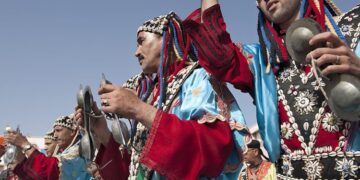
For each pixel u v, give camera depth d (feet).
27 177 16.51
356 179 5.25
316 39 4.80
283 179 5.93
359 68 4.77
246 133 7.00
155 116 6.40
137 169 7.71
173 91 7.66
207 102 6.98
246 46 6.89
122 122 8.11
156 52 8.44
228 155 6.64
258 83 6.42
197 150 6.35
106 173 9.21
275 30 6.68
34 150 16.92
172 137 6.25
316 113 5.65
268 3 6.36
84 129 9.04
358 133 5.36
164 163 6.18
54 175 16.67
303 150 5.74
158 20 8.54
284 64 6.24
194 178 6.23
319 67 4.92
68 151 14.47
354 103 4.75
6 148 17.31
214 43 6.70
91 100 8.89
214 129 6.61
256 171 13.64
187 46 8.12
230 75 6.64
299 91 5.90
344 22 5.95
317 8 6.16
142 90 9.31
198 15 7.72
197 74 7.61
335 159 5.41
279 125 6.10
